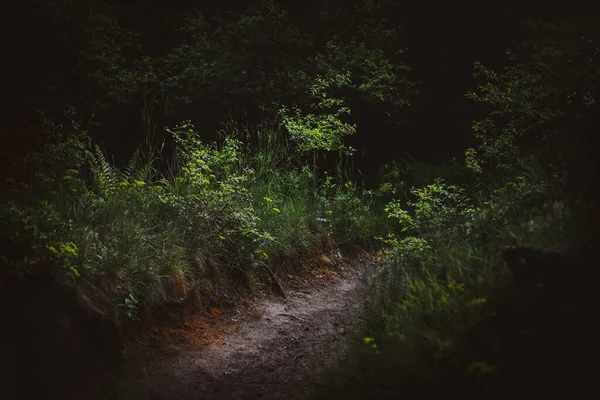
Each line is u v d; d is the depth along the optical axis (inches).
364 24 568.4
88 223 279.0
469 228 254.4
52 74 435.8
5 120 378.6
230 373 246.4
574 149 224.5
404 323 207.2
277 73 480.1
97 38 471.2
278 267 336.5
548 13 576.4
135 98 462.3
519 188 269.4
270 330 287.3
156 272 271.7
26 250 221.1
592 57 311.4
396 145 525.3
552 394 154.3
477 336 173.9
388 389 182.2
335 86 487.8
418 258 265.4
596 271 171.0
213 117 457.4
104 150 428.5
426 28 616.1
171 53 522.0
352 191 427.8
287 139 443.2
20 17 443.5
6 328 200.8
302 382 224.8
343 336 265.7
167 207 319.0
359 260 375.6
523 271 176.6
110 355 224.1
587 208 201.8
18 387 194.7
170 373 240.1
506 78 424.8
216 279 301.3
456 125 556.7
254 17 521.0
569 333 162.6
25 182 323.6
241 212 333.1
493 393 159.2
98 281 246.7
